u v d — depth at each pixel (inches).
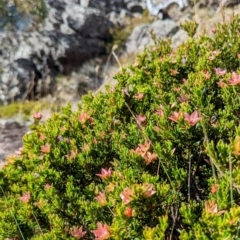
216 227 86.1
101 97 168.7
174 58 179.6
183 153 120.9
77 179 135.6
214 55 167.9
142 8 504.1
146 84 168.2
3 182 149.3
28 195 131.0
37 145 143.9
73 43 450.3
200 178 126.0
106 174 113.7
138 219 97.3
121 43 470.6
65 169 136.2
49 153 136.6
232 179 91.7
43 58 438.3
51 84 423.5
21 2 474.6
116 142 137.1
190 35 213.9
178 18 461.4
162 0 491.2
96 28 472.7
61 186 130.8
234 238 87.5
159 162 112.5
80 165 135.0
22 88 413.4
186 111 123.0
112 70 445.1
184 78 170.2
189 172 110.8
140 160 113.8
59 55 442.9
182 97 140.2
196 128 117.4
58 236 112.9
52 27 462.3
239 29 197.2
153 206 96.3
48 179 130.3
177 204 103.4
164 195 97.1
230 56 175.3
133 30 475.5
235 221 84.2
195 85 140.0
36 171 135.7
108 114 147.9
